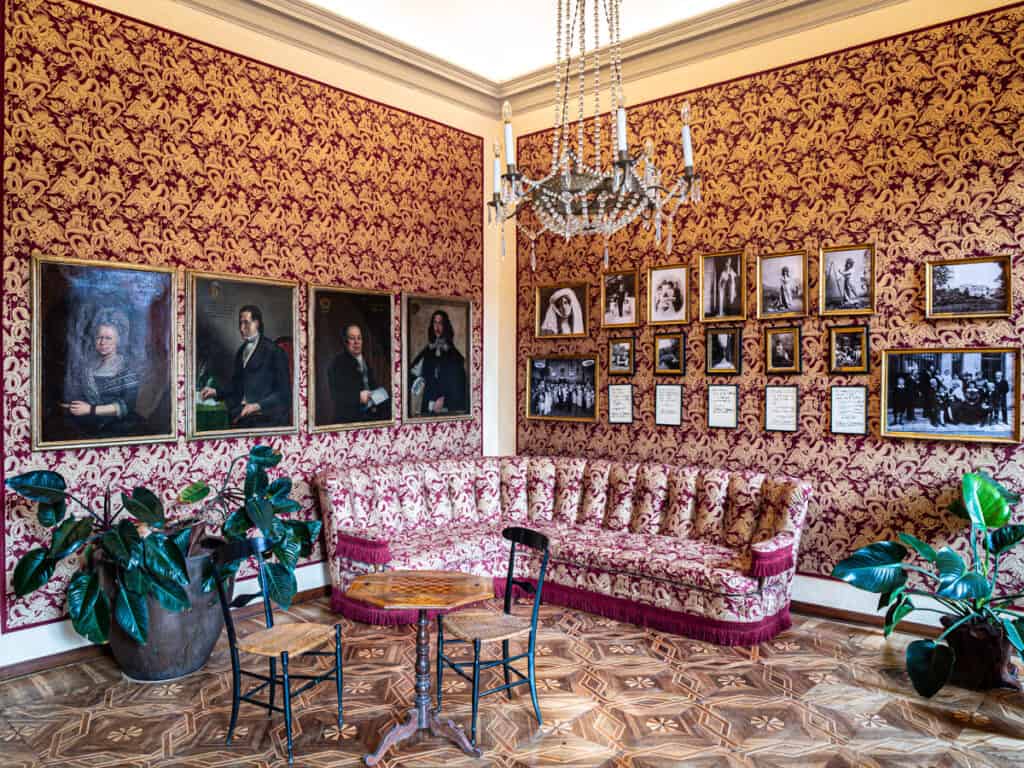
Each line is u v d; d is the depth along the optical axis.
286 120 5.50
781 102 5.43
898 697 3.89
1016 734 3.50
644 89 6.16
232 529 4.28
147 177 4.73
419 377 6.51
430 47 6.43
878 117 5.01
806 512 5.28
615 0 4.58
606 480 6.08
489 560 5.61
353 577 5.20
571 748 3.36
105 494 4.51
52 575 4.04
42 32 4.27
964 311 4.70
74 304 4.39
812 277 5.32
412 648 4.61
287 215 5.52
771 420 5.52
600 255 6.50
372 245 6.14
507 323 7.20
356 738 3.45
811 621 5.14
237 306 5.19
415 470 6.04
